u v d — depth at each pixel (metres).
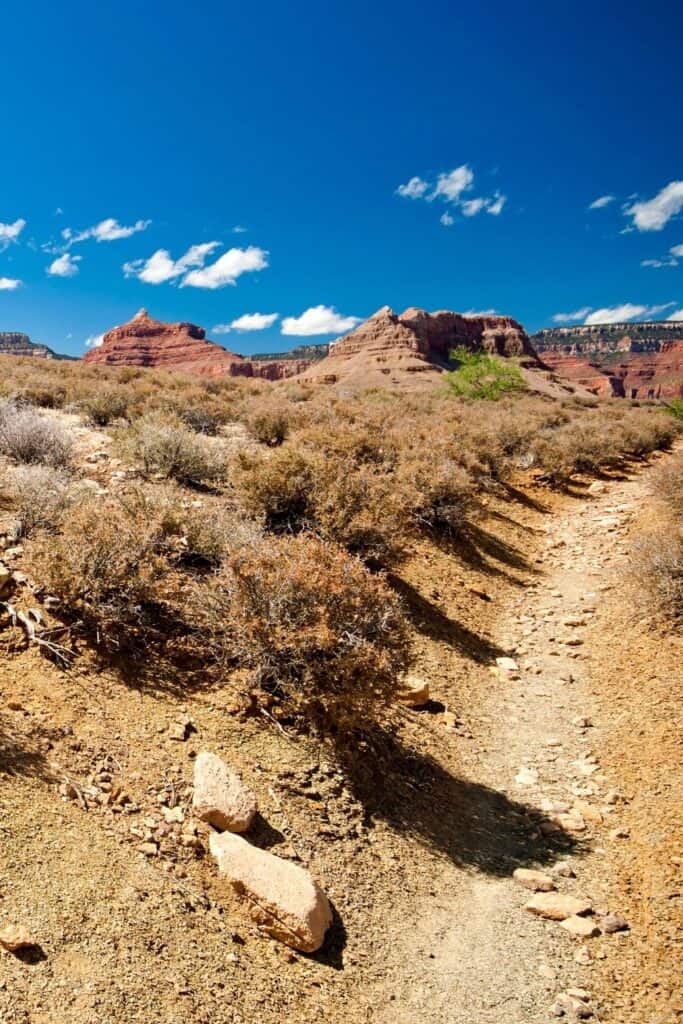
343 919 3.76
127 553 5.43
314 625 5.12
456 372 35.31
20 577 5.32
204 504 8.41
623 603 8.90
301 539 6.19
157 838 3.71
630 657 7.43
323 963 3.43
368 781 4.91
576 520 13.96
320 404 19.48
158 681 4.96
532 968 3.67
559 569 11.06
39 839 3.39
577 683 7.16
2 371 19.06
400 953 3.67
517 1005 3.42
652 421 25.59
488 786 5.48
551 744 6.09
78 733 4.22
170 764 4.26
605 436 20.27
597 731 6.20
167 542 6.48
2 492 6.97
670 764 5.41
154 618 5.54
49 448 8.86
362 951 3.60
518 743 6.15
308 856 4.07
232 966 3.17
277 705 5.11
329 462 8.82
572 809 5.16
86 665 4.81
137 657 5.09
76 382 17.41
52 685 4.51
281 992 3.15
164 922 3.23
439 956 3.71
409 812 4.82
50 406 15.09
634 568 8.53
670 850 4.51
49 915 3.02
